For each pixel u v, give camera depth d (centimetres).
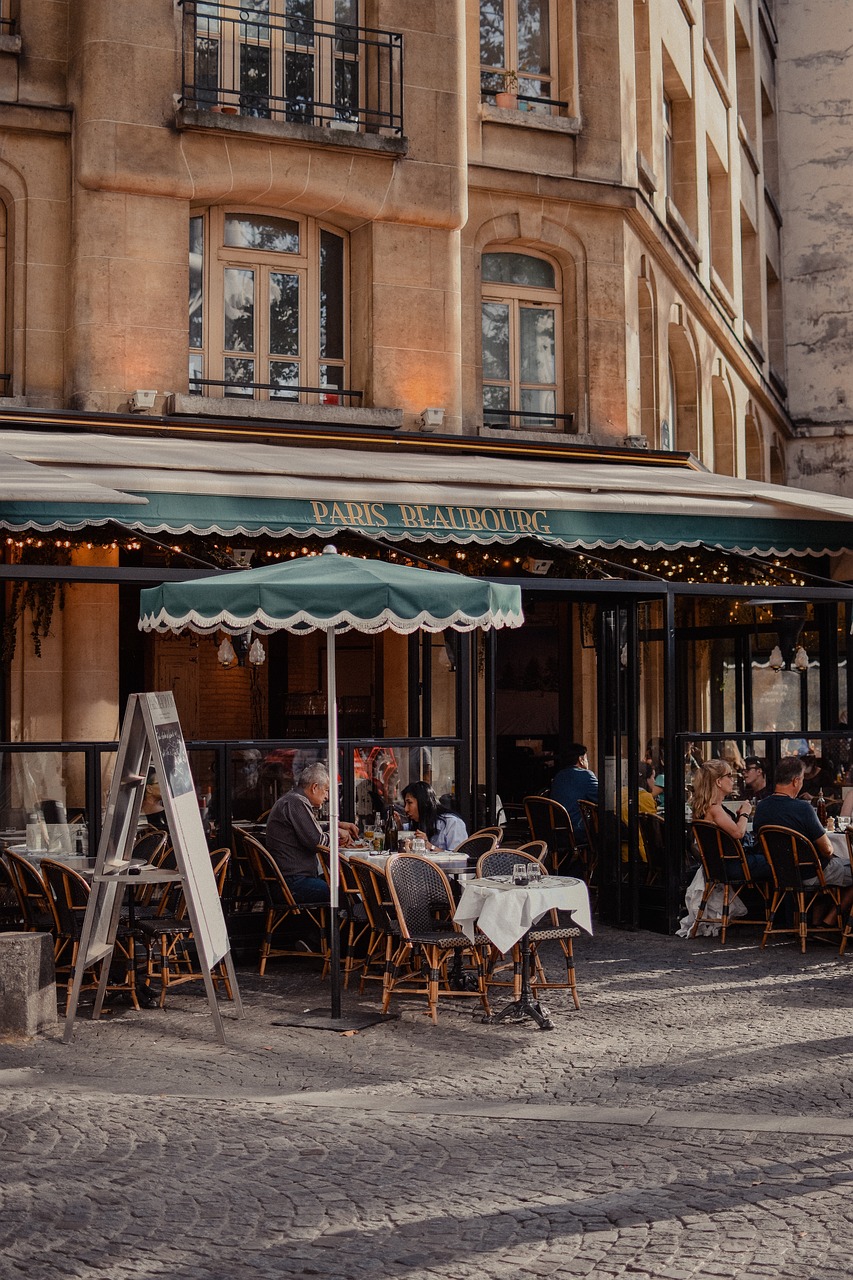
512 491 1266
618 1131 651
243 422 1486
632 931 1235
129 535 1325
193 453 1245
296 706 1773
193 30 1526
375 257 1617
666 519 1323
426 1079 755
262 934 1116
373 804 1166
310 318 1625
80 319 1474
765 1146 622
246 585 867
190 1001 961
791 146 3191
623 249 1795
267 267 1603
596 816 1371
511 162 1733
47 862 950
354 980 1033
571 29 1786
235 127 1508
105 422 1424
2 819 1059
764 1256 500
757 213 2862
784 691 1500
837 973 1030
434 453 1599
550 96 1805
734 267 2562
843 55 3134
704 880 1197
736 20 2739
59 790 1065
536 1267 497
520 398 1769
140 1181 588
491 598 902
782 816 1105
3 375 1482
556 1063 786
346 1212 552
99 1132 655
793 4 3175
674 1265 495
